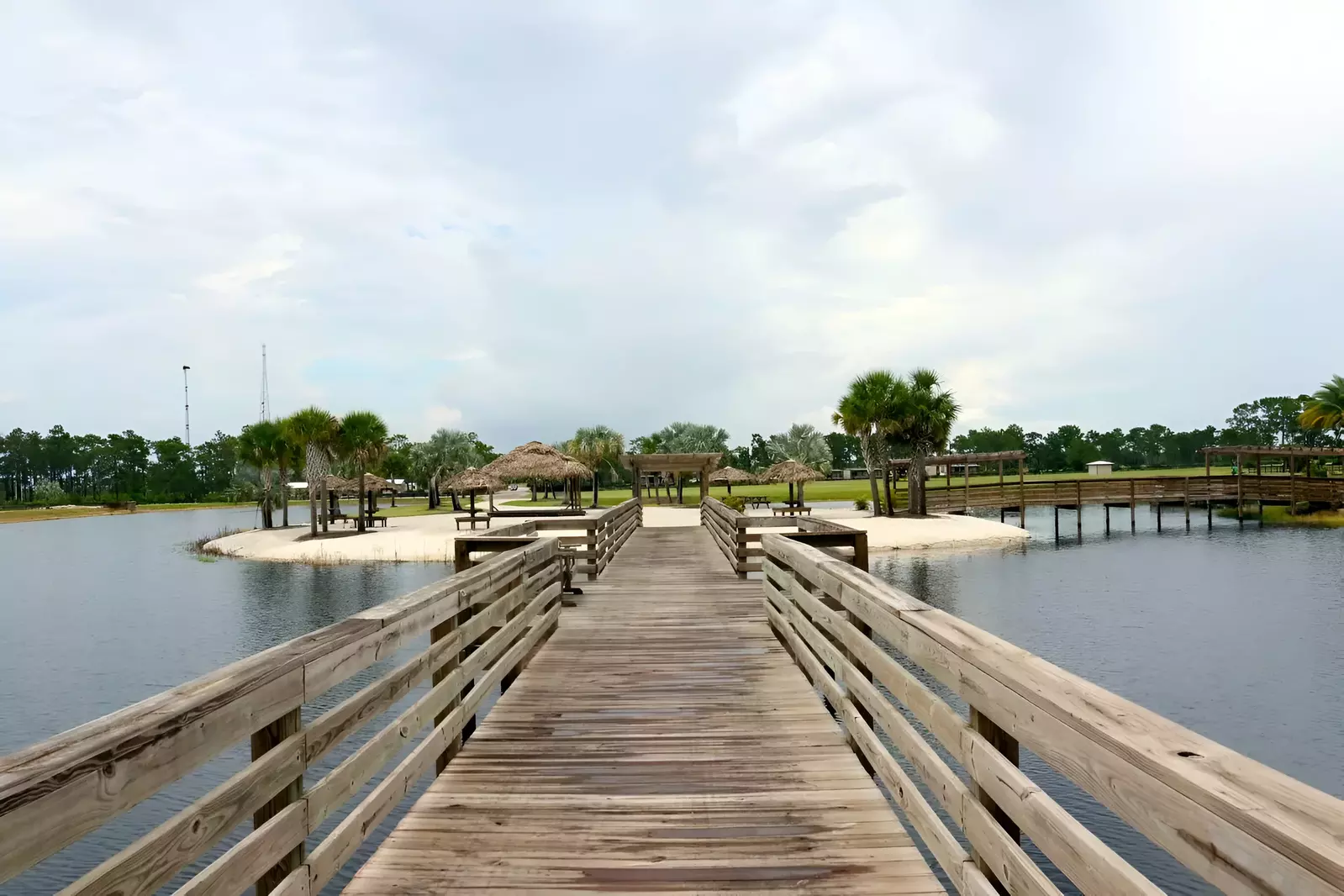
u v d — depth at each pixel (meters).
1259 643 10.74
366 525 32.22
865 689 3.10
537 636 5.61
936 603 14.03
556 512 24.67
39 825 1.12
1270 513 35.16
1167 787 1.06
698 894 2.35
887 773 2.79
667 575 10.13
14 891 4.79
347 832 2.30
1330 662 9.66
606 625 6.75
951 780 2.04
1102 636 11.27
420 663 3.00
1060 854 1.39
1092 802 5.76
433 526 31.31
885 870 2.50
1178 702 8.23
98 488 115.94
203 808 1.54
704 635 6.30
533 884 2.42
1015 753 1.82
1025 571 17.94
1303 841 0.82
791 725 4.00
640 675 5.02
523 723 4.06
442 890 2.38
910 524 27.03
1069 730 1.37
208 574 20.48
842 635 3.43
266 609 14.93
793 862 2.55
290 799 1.97
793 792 3.13
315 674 2.08
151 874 1.36
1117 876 1.18
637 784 3.22
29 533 44.44
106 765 1.26
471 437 54.06
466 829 2.81
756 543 13.19
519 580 5.34
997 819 1.78
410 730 2.87
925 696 2.26
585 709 4.29
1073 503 29.41
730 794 3.11
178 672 10.37
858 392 29.45
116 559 26.09
